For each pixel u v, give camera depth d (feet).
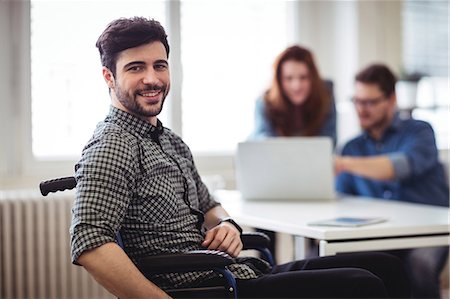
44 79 12.43
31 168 12.35
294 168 10.09
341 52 14.71
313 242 10.87
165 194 5.99
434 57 15.62
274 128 11.58
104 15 12.80
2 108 12.09
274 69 11.53
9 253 11.46
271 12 14.35
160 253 5.69
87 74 12.70
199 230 6.40
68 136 12.64
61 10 12.50
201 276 6.01
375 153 11.17
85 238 5.38
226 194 11.09
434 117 15.64
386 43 14.84
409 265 9.33
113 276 5.37
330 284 5.74
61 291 11.85
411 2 15.37
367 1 14.47
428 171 10.81
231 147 13.97
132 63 5.95
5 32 12.07
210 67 13.75
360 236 7.26
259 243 6.98
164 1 13.34
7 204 11.44
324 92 11.62
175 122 13.42
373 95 10.77
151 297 5.46
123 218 5.73
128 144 5.80
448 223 7.73
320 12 14.90
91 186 5.51
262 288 5.90
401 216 8.41
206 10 13.70
